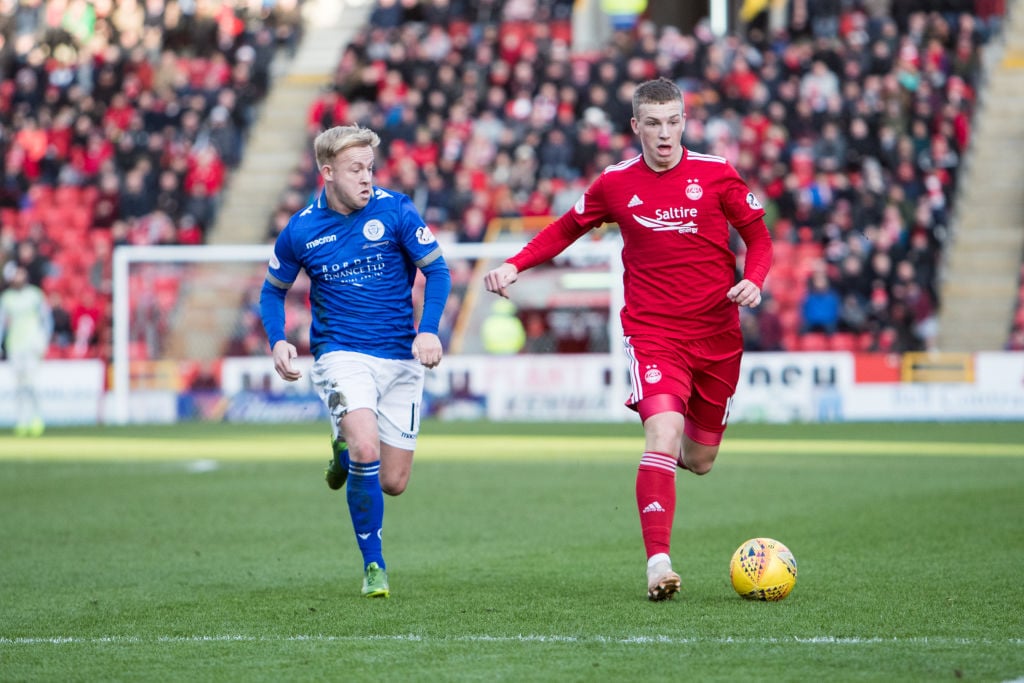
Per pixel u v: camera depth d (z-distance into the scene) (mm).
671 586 18031
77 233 84188
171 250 71938
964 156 81188
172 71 94438
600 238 72688
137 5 98188
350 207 19531
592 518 29609
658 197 19188
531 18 92312
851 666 14203
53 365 72875
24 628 17297
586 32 94188
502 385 71625
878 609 17719
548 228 19891
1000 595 18766
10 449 52469
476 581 20750
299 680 13914
